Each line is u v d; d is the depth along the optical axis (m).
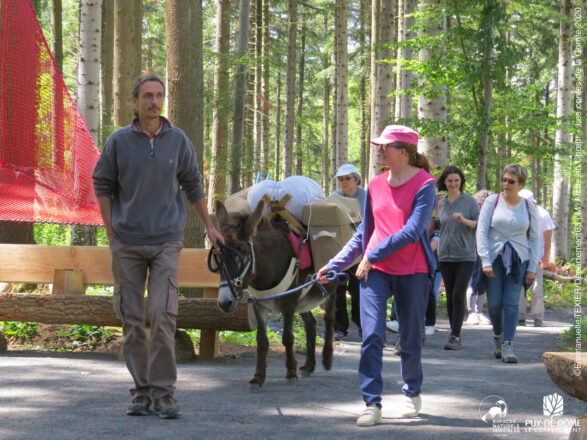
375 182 4.84
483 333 10.71
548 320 12.94
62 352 7.39
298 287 5.49
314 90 44.84
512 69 14.70
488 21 13.78
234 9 24.72
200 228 11.09
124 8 17.39
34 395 5.13
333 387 5.93
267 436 4.16
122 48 17.44
